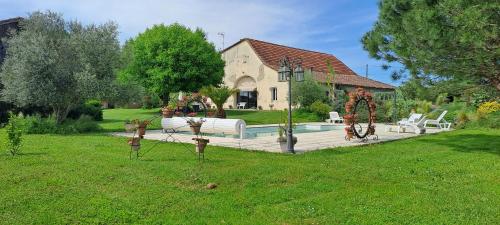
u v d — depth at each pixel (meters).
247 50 41.47
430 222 5.28
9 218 5.29
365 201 6.24
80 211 5.61
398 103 30.75
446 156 11.08
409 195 6.61
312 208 5.84
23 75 16.50
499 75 9.80
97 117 27.72
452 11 8.65
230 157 10.50
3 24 22.45
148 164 9.08
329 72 41.03
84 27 19.36
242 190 6.93
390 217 5.47
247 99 42.47
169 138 15.61
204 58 36.84
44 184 7.05
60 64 17.42
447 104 28.95
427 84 10.55
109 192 6.61
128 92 20.02
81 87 17.48
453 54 9.31
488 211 5.73
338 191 6.89
